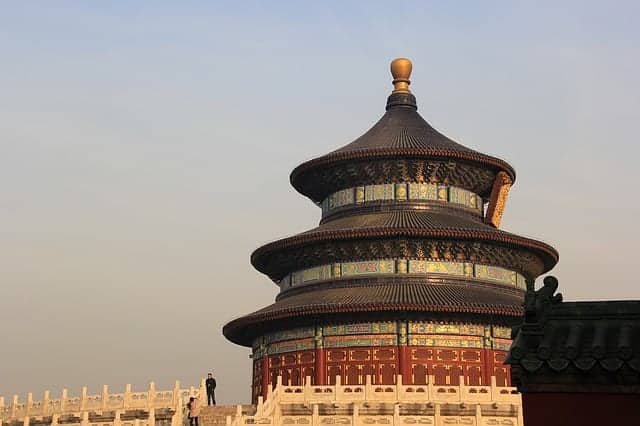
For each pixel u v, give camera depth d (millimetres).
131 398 73875
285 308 90062
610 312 25516
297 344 92250
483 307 86500
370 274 93750
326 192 104562
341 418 63438
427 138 102812
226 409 72188
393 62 113188
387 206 99375
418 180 100188
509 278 96750
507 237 93188
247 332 98562
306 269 97875
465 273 94062
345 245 94188
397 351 87562
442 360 87562
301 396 70312
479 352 88500
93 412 72938
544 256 99000
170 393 72750
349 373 88500
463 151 98812
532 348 24969
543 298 25609
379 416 64875
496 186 101312
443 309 86000
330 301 89125
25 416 78312
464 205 101375
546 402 24750
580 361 24344
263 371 94938
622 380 24266
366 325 89062
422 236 92062
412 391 70125
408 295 88375
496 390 68188
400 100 111125
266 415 66688
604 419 24297
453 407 67062
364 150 98500
